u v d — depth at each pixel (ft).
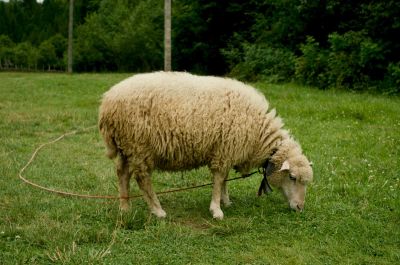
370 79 57.72
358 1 63.87
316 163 25.85
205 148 18.85
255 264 15.10
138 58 141.79
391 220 18.53
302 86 61.46
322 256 15.64
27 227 17.43
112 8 165.27
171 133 18.44
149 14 137.39
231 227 17.87
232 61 87.04
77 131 36.73
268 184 20.38
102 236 16.80
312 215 19.13
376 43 56.13
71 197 21.56
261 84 63.72
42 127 38.52
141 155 18.81
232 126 18.78
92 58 151.02
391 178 23.43
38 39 216.54
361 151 27.94
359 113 38.27
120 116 18.63
